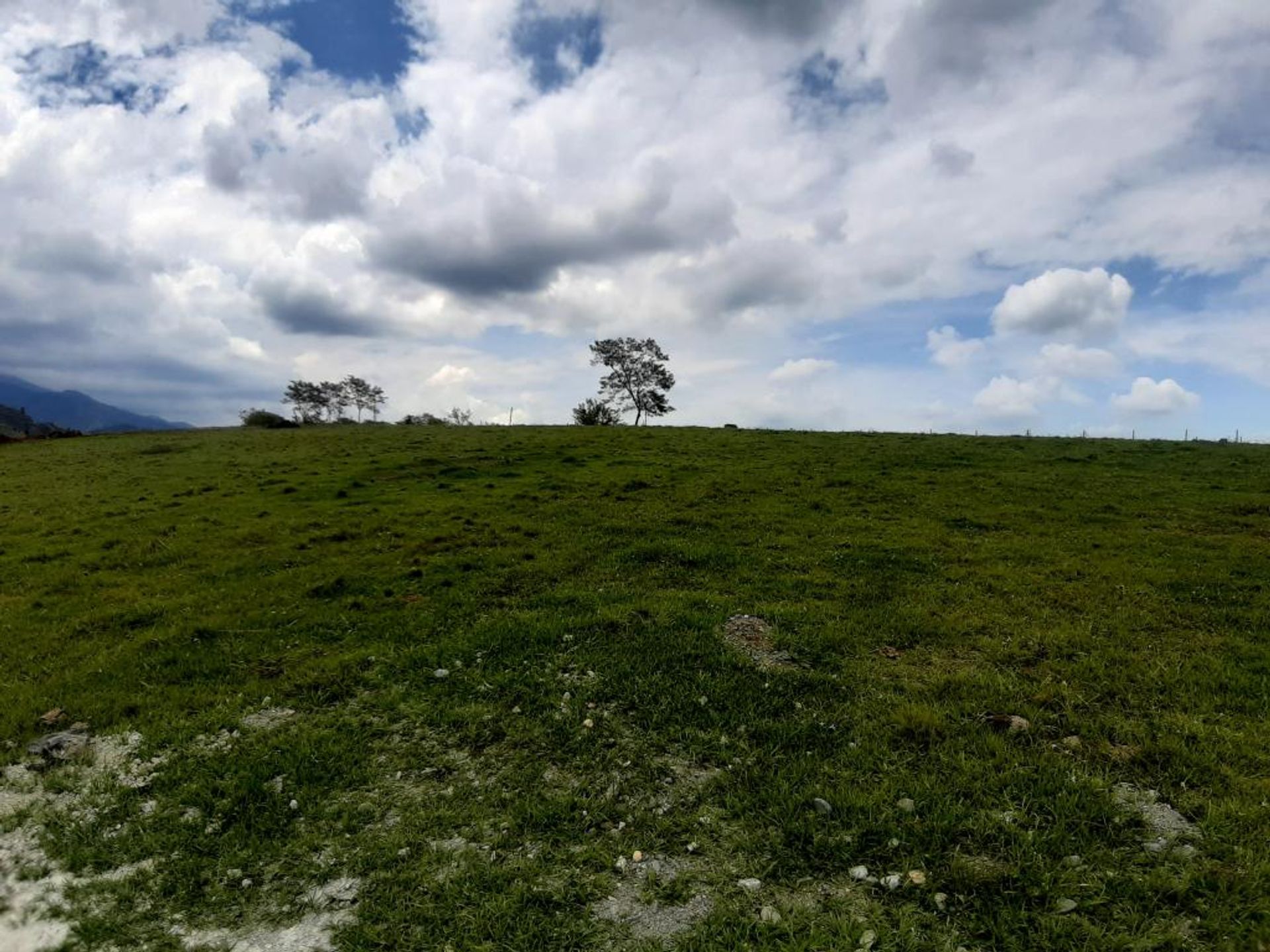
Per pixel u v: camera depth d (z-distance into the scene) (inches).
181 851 312.3
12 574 846.5
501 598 645.9
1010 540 831.7
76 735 422.9
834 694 426.3
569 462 1635.1
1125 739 361.4
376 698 451.2
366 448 2055.9
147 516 1166.3
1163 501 1059.9
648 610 570.9
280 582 733.3
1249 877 255.3
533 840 306.5
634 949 243.0
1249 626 531.5
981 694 416.2
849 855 281.7
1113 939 231.6
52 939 264.8
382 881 284.0
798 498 1131.9
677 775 349.7
